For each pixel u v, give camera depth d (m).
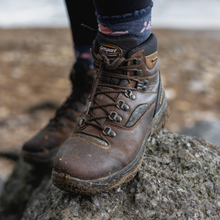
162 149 0.73
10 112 2.03
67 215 0.63
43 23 6.68
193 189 0.65
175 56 3.40
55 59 3.22
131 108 0.65
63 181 0.60
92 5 0.77
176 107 2.17
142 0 0.60
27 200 0.97
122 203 0.64
